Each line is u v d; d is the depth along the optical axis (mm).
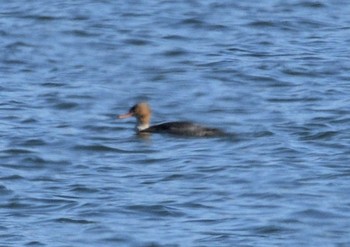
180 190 79438
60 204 77188
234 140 89750
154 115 100125
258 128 93438
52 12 134125
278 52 118688
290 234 72062
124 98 104312
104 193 79062
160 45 122625
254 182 80688
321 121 95438
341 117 96438
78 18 132125
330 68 112188
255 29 128250
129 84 109000
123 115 91938
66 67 115438
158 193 78875
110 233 72125
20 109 99875
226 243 70438
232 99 103688
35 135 92188
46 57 119000
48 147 89188
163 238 71312
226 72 111688
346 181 80500
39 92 105500
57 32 127312
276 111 99125
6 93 105125
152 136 90625
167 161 85438
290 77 109750
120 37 125438
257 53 118500
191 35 126375
